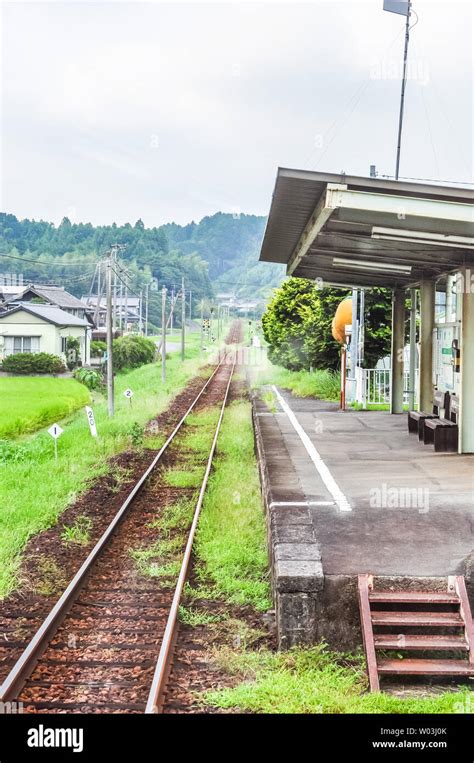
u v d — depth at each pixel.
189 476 13.73
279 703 5.13
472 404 11.41
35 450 15.50
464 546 6.77
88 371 39.44
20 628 6.71
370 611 5.88
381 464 10.69
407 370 19.91
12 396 29.23
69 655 6.12
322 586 5.97
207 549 8.73
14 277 82.88
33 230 153.25
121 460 15.23
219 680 5.62
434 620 5.83
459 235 8.77
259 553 8.48
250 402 25.28
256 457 14.64
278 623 6.09
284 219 10.49
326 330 24.55
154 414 23.34
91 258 109.56
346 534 7.16
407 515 7.82
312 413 17.91
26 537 9.25
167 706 5.21
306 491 8.91
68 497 11.40
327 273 16.41
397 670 5.51
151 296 100.75
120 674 5.76
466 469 10.21
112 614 7.05
